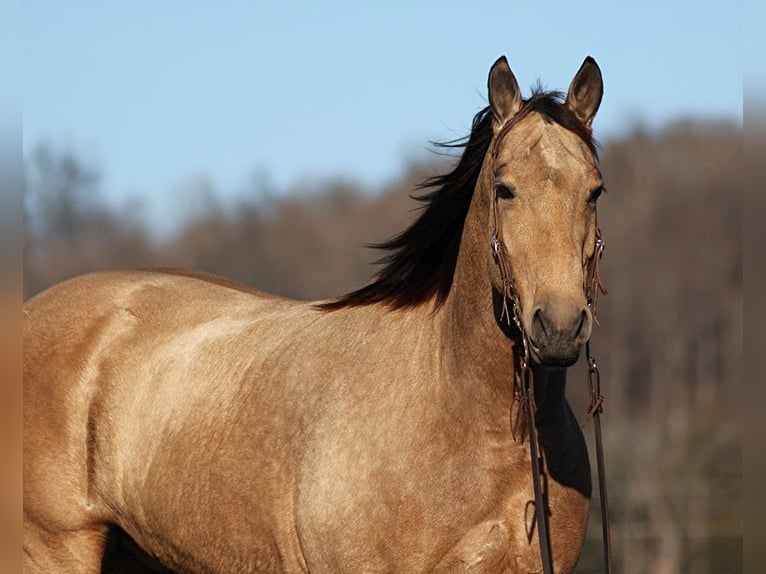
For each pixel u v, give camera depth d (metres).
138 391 10.09
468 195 8.62
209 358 9.77
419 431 8.05
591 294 7.70
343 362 8.70
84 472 10.24
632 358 41.12
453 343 8.10
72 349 10.45
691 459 28.69
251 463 8.93
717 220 44.88
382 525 8.01
